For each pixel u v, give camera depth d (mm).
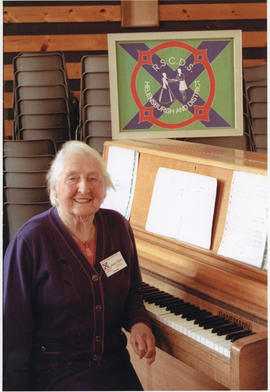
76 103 4672
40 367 1802
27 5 5301
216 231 2051
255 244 1846
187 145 2758
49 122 4340
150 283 2307
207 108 2938
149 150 2531
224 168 2049
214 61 2900
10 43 5352
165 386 2352
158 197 2355
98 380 1759
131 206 2594
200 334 1757
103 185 1898
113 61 2869
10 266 1784
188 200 2176
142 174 2570
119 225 2008
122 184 2684
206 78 2910
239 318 1850
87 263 1840
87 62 4121
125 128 2938
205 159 2150
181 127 2945
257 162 2074
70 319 1807
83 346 1822
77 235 1876
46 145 4113
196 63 2898
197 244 2107
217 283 1967
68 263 1812
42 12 5320
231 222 1955
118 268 1907
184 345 1812
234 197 1955
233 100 2934
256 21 5492
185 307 2010
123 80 2895
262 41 5531
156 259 2295
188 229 2158
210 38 2879
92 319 1826
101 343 1840
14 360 1763
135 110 2924
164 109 2934
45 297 1796
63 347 1802
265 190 1843
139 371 2518
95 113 4168
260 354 1605
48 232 1825
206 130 2953
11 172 4066
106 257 1901
